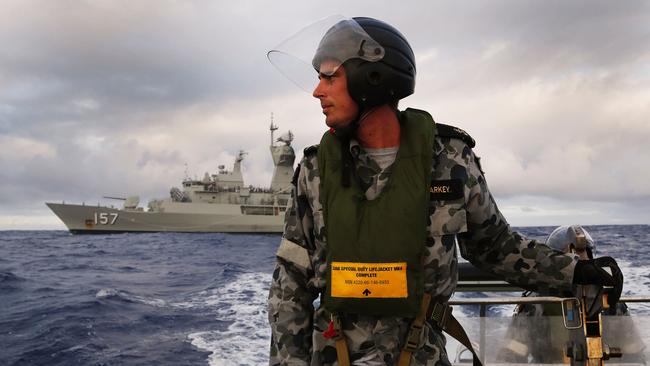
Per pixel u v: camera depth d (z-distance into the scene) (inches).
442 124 47.0
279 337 47.6
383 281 42.1
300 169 48.2
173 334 381.7
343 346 44.2
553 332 57.5
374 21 45.3
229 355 320.5
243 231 2102.6
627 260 839.1
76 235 2132.1
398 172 43.7
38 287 703.7
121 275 909.8
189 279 832.9
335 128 45.2
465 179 45.1
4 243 2101.4
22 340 356.8
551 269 49.8
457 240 51.0
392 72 43.6
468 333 58.6
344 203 43.5
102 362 304.3
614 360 56.2
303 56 45.7
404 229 42.4
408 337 43.6
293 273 47.8
